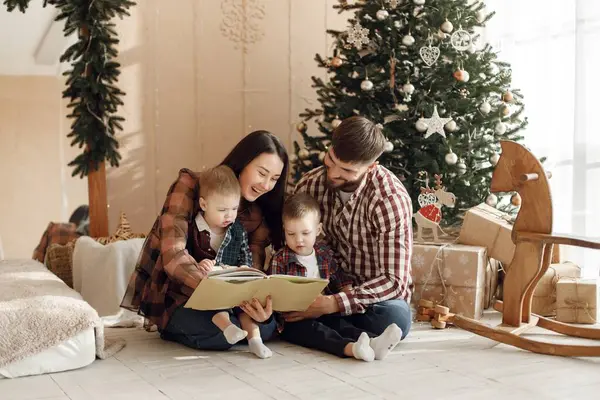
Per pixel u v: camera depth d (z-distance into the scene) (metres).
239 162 2.63
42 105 3.98
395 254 2.71
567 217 3.75
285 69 4.58
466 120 3.62
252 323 2.60
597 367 2.44
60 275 3.66
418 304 3.21
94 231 4.02
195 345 2.66
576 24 3.53
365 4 3.68
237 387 2.21
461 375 2.33
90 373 2.37
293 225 2.67
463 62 3.57
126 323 3.12
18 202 3.95
